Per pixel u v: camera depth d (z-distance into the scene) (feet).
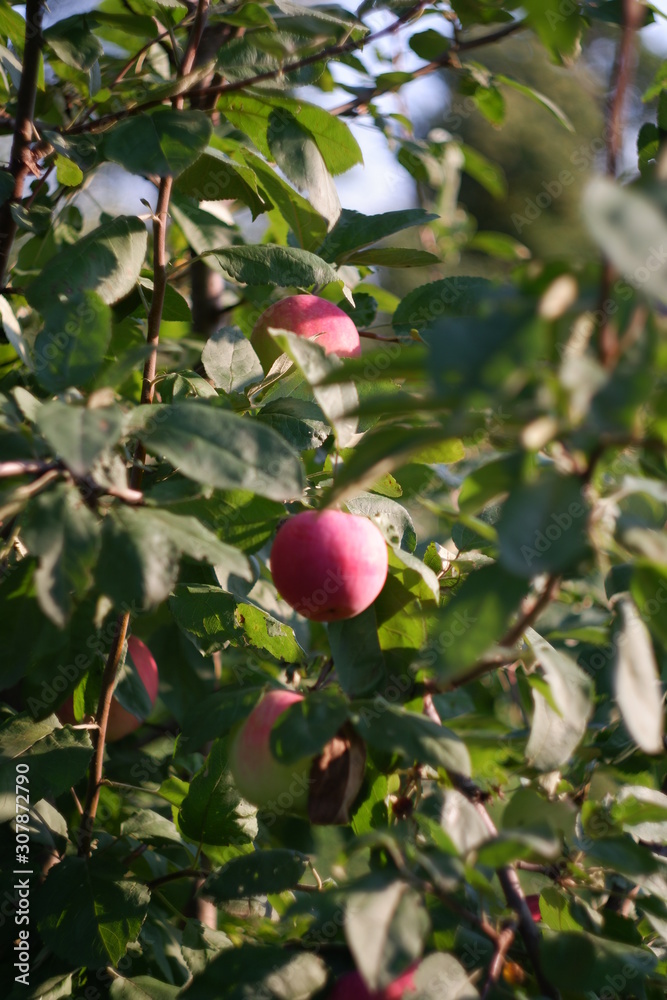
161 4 6.00
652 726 3.10
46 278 4.97
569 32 3.42
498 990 3.81
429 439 3.12
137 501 3.69
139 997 4.98
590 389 2.53
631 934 4.62
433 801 3.81
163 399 5.52
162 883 5.37
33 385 5.85
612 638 3.32
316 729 3.73
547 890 4.61
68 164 6.08
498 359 2.50
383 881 3.29
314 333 5.70
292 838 6.86
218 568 5.50
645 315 2.62
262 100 6.30
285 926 5.29
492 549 5.60
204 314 8.14
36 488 3.47
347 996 3.87
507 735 5.16
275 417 5.30
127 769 7.21
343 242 6.61
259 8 5.76
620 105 2.88
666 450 2.87
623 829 4.67
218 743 5.26
